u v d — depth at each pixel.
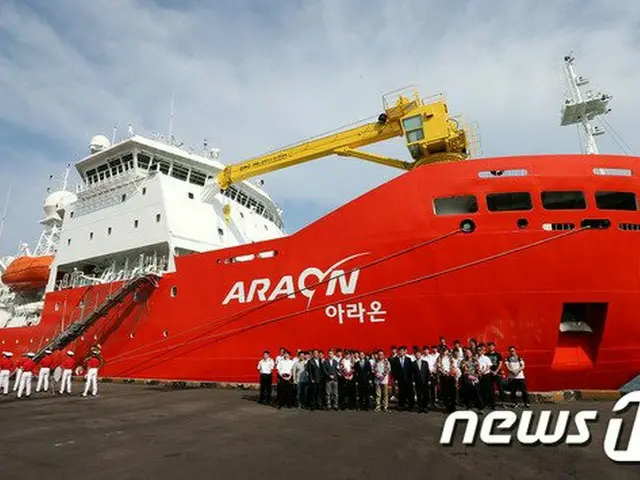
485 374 11.06
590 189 11.98
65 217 25.72
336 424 10.00
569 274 11.65
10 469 6.71
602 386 11.95
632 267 11.63
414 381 11.74
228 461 7.10
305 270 14.45
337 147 19.19
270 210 29.28
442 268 12.39
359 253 13.56
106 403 13.63
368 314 13.22
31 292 29.77
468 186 12.48
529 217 12.01
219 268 16.45
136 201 21.97
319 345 13.83
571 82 19.88
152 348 17.73
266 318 14.98
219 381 15.81
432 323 12.42
